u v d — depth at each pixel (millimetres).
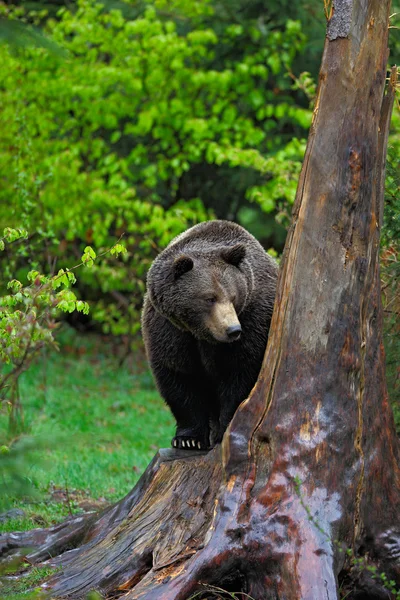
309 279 8578
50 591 8930
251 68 22688
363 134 8656
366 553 8383
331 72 8680
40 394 21906
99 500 13773
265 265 11117
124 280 24703
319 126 8703
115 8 24312
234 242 11148
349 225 8633
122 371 26406
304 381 8461
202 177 26562
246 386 10625
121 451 17688
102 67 22297
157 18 24578
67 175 21953
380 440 8656
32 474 14000
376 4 8648
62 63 21125
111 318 25500
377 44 8688
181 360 10836
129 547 9141
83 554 9633
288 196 18234
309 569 7734
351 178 8625
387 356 10812
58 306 10305
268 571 8016
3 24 12188
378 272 8898
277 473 8289
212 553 8109
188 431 11133
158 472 9750
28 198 19375
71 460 16359
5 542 11008
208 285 10188
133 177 23469
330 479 8250
